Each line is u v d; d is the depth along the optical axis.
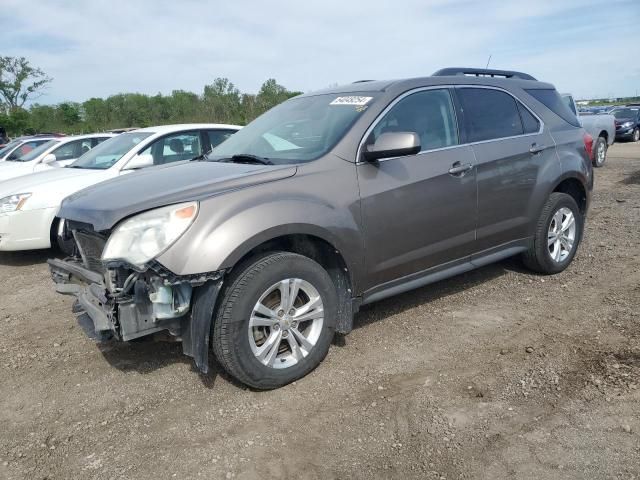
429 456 2.57
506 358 3.48
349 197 3.43
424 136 3.96
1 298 5.25
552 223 4.91
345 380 3.30
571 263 5.41
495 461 2.50
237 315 2.99
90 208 3.19
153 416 3.02
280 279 3.12
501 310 4.29
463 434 2.71
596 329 3.84
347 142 3.57
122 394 3.28
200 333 2.92
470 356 3.54
